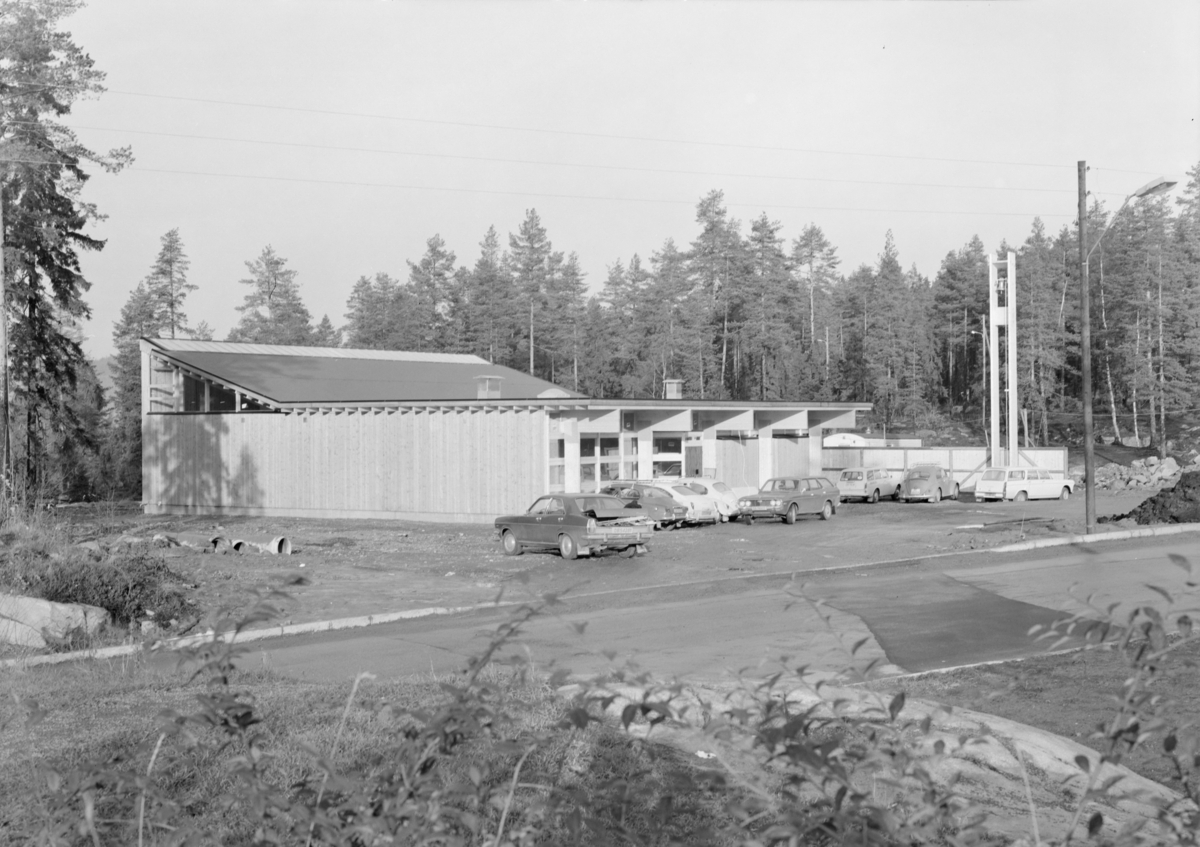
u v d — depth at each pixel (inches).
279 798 145.0
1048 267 4185.5
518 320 4013.3
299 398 1732.3
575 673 484.1
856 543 1161.4
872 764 155.9
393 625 682.8
